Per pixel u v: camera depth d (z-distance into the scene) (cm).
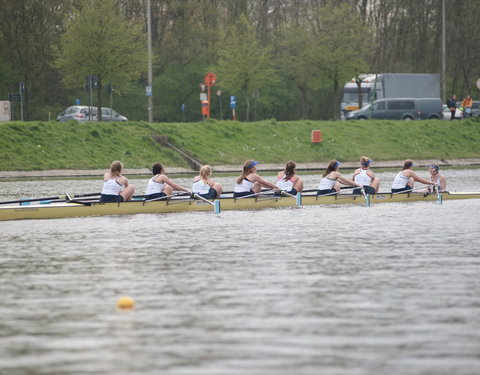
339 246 5812
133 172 14438
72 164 14325
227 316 3672
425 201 9675
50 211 7744
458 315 3684
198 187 8581
